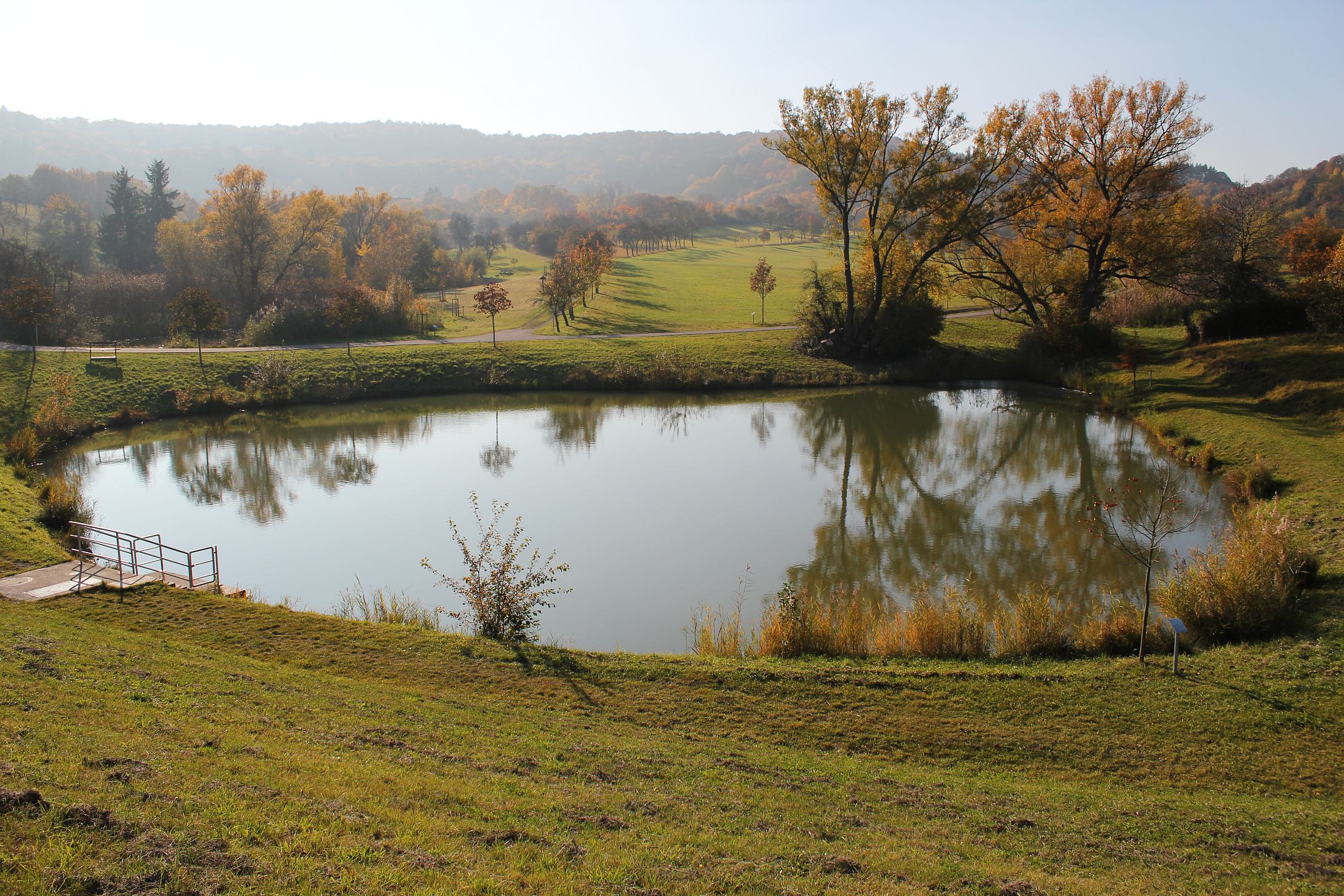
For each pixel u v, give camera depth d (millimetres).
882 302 55000
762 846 7980
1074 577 20547
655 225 158750
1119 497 27266
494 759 10031
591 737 11281
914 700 12914
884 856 7926
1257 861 8297
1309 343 39125
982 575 20906
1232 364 39219
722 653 16016
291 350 53406
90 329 60438
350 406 47500
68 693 10008
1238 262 49844
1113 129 45344
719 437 39500
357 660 14227
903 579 20891
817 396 49125
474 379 52000
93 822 6344
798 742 11609
